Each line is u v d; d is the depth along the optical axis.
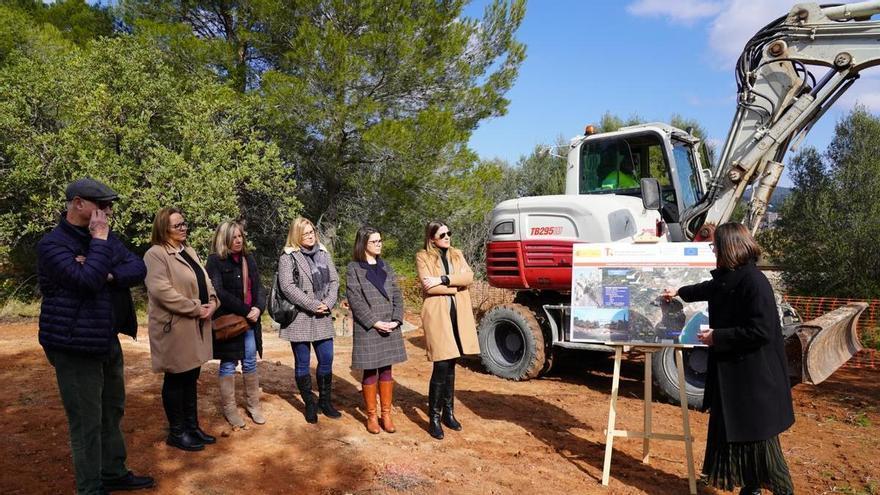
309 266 5.11
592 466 4.62
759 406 3.56
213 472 4.04
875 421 6.06
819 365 6.46
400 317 5.11
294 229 5.12
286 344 9.22
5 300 12.03
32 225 11.56
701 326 4.27
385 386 5.05
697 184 8.12
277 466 4.21
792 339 6.25
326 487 3.93
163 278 4.10
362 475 4.13
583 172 7.90
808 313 11.44
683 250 4.38
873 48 6.77
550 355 7.65
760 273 3.67
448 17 13.15
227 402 4.86
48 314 3.21
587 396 6.91
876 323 11.49
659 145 7.37
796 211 14.70
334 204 14.22
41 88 11.81
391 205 13.42
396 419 5.46
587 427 5.66
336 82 11.68
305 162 13.74
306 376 5.11
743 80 7.35
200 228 11.16
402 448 4.69
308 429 4.95
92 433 3.32
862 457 4.98
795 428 5.82
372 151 12.53
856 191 14.02
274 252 14.98
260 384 6.26
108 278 3.41
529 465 4.54
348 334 10.52
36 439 4.45
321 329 5.12
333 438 4.80
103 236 3.26
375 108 12.05
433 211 13.53
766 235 15.56
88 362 3.29
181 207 11.20
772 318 3.57
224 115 13.02
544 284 7.61
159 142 12.30
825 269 14.20
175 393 4.30
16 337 8.90
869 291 13.25
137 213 12.19
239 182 12.53
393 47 11.99
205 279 4.41
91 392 3.31
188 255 4.37
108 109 11.66
